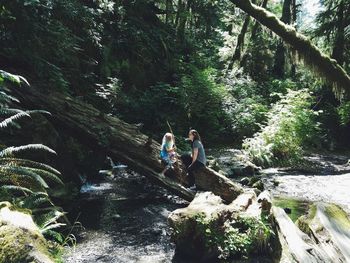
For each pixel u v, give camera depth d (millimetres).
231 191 7164
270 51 20109
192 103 14172
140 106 13016
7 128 6152
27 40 8086
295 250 4848
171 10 19875
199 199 5984
